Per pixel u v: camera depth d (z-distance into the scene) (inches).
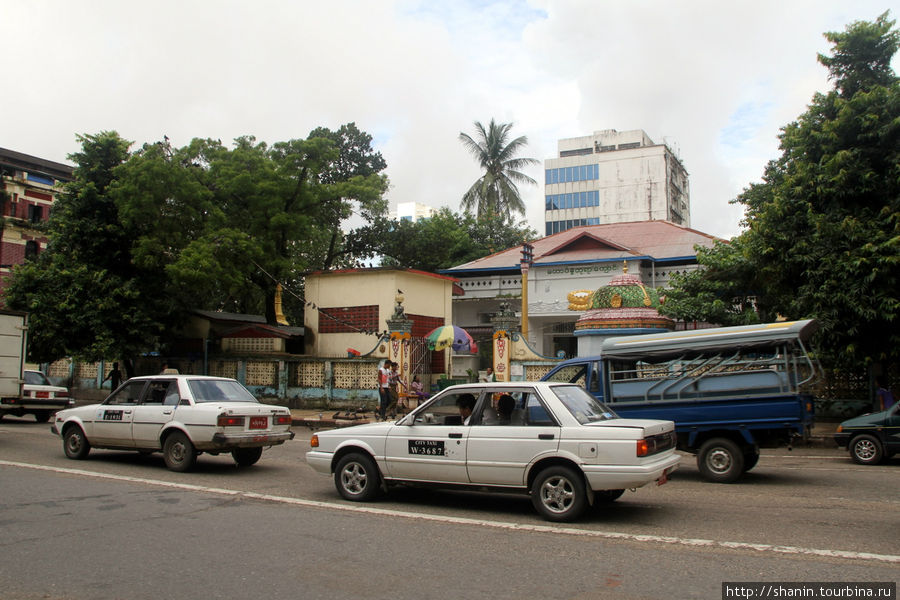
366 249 1449.3
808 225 639.1
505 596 194.5
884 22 664.4
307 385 884.0
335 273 976.3
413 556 236.2
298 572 217.2
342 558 233.5
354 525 283.9
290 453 533.0
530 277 1273.4
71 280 901.2
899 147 611.2
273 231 971.3
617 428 283.9
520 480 298.0
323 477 412.8
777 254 650.2
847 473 445.4
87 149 956.6
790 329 406.6
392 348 842.8
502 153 1863.9
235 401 450.3
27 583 205.6
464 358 1170.6
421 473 319.6
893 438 483.5
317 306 995.9
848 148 639.1
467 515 306.2
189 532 269.1
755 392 410.0
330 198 1012.5
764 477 428.1
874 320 593.0
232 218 967.6
